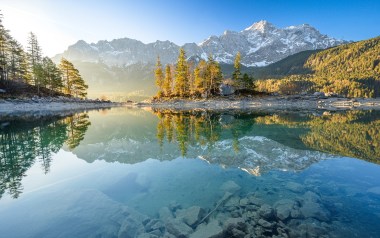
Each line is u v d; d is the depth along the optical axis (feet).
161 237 16.28
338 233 15.90
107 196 22.93
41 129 69.15
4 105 134.72
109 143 49.70
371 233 15.71
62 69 227.40
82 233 16.81
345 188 22.99
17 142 50.03
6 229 17.19
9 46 178.50
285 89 505.25
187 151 41.32
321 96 220.23
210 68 235.20
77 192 23.85
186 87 252.83
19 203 21.38
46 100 174.40
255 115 108.68
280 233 16.24
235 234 16.34
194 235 16.31
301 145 42.80
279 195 22.13
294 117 95.96
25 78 198.29
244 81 239.91
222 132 61.21
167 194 23.56
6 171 30.81
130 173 30.04
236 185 24.86
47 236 16.43
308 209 18.99
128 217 18.83
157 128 73.46
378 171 27.63
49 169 31.71
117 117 113.60
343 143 43.32
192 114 125.39
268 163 32.58
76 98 225.76
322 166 30.14
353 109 144.25
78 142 50.93
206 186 25.25
